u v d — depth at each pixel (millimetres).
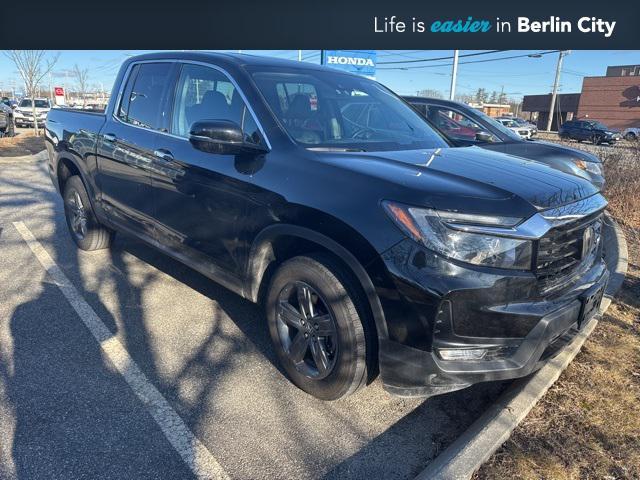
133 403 2854
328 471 2416
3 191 8695
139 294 4328
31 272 4762
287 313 2957
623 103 47688
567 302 2584
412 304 2338
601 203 2914
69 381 3039
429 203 2346
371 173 2613
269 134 3088
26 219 6742
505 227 2342
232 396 2959
